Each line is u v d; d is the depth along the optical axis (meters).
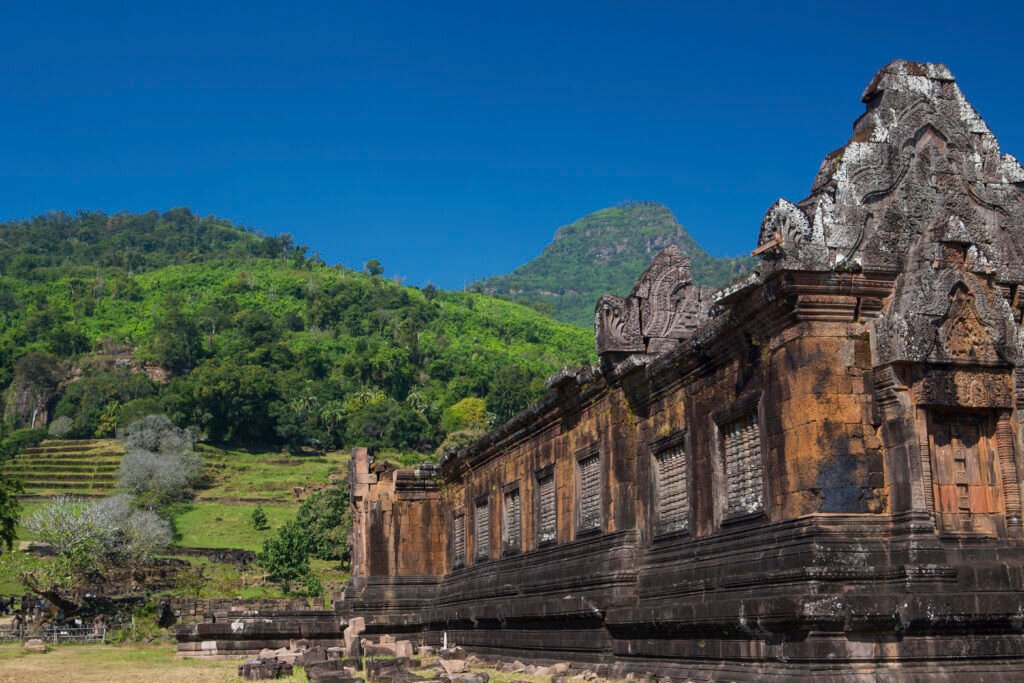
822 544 15.95
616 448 23.08
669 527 21.22
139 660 31.72
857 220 17.05
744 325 18.16
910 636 15.44
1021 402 16.88
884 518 16.30
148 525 93.31
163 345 198.62
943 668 15.44
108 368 198.38
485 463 32.25
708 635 18.05
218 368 170.38
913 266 16.94
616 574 21.86
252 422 166.38
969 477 16.66
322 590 83.38
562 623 24.28
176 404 162.88
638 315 22.61
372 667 23.94
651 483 21.78
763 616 16.08
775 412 17.34
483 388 192.75
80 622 53.81
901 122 17.83
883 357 16.53
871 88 18.17
